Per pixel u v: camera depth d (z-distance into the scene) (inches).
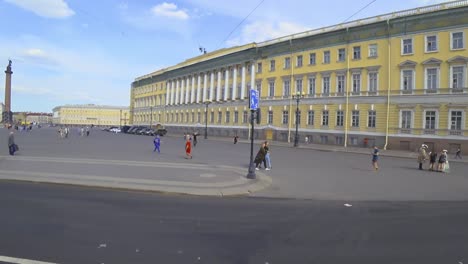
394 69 1649.9
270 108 2282.2
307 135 2017.7
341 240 257.0
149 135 3016.7
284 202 410.9
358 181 609.0
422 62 1553.9
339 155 1288.1
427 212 367.9
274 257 216.1
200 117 3065.9
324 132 1925.4
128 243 234.4
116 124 7027.6
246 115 2498.8
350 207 389.4
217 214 331.9
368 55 1753.2
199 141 2032.5
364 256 222.2
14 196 384.5
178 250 224.1
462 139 1430.9
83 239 239.5
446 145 1472.7
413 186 567.2
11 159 711.7
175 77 3555.6
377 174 726.5
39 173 534.9
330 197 453.4
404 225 306.8
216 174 587.5
